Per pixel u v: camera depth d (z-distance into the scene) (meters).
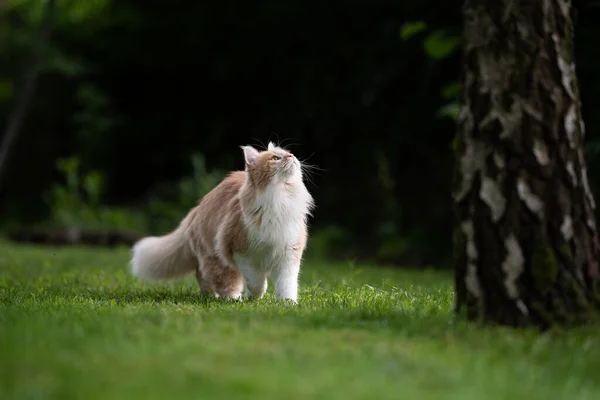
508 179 6.04
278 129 26.34
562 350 5.34
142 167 29.19
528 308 5.96
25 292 9.07
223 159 26.70
